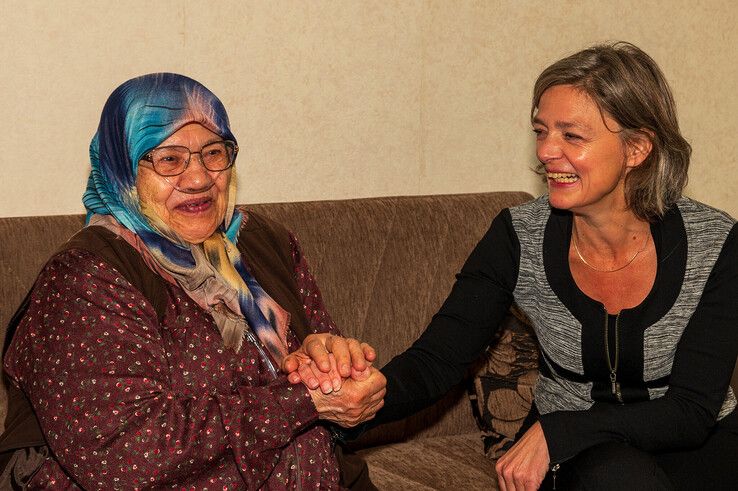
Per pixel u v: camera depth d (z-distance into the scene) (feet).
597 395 7.25
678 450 7.07
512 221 7.54
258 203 9.46
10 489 6.16
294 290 7.27
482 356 9.32
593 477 6.33
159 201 6.49
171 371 6.17
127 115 6.41
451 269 9.73
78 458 5.74
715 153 12.81
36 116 8.66
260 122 9.72
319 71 9.96
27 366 6.01
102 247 6.22
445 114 10.82
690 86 12.44
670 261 7.00
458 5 10.69
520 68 11.19
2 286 7.60
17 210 8.72
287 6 9.66
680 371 6.86
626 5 11.77
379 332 9.32
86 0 8.70
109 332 5.93
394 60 10.39
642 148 6.82
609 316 7.06
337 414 6.40
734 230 7.04
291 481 6.41
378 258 9.34
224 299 6.61
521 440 6.69
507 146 11.27
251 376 6.49
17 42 8.48
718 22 12.44
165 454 5.74
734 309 6.87
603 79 6.56
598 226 7.02
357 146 10.33
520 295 7.52
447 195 10.07
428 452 9.20
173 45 9.14
